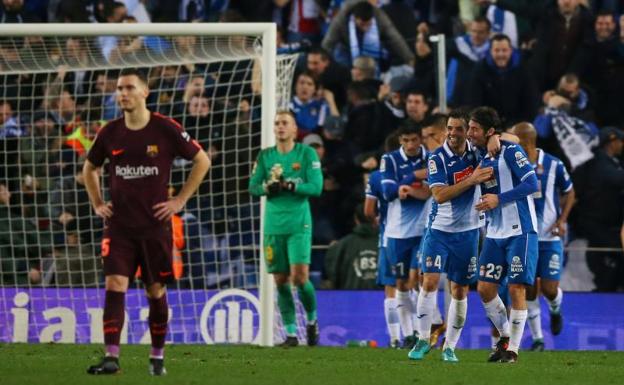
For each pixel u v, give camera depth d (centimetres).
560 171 4091
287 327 4256
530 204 3134
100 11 5722
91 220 4703
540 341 4266
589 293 4494
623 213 5050
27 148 5075
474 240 3155
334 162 5222
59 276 4853
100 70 5150
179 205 2419
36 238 4906
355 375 2616
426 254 3198
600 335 4469
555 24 5397
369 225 4791
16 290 4522
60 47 4797
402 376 2605
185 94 4975
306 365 2950
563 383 2500
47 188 4769
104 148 2427
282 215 4128
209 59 4575
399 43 5512
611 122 5353
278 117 4125
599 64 5381
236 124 4662
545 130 5162
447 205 3131
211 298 4459
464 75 5312
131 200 2384
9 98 4825
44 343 4225
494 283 3161
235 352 3672
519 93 5275
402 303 4119
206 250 4606
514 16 5494
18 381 2269
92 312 4500
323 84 5391
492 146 3042
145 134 2397
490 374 2712
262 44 4316
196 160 2434
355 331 4531
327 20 5662
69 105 5225
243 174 5066
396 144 4241
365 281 4772
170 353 3569
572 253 4875
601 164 5081
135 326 4419
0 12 5766
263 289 4244
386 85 5347
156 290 2436
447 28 5550
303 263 4125
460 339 4441
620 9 5569
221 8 5725
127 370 2617
